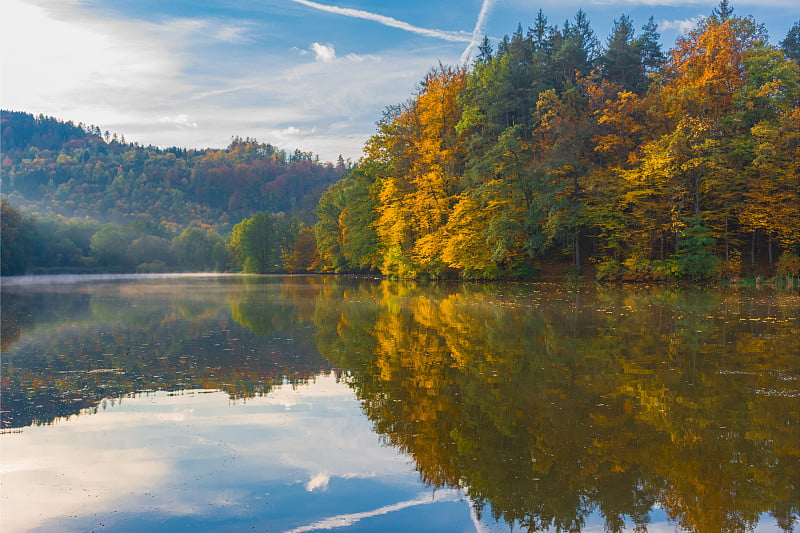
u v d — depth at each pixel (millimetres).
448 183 48250
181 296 35125
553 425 8539
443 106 51562
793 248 38000
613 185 39375
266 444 7910
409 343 15867
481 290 35938
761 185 36062
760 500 6113
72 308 27047
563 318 20625
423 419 8938
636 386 10711
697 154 36375
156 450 7723
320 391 10695
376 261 61844
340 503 6160
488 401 9852
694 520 5699
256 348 15367
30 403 10039
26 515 5883
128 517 5852
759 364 12469
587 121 41656
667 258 40500
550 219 39281
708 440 7801
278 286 47156
